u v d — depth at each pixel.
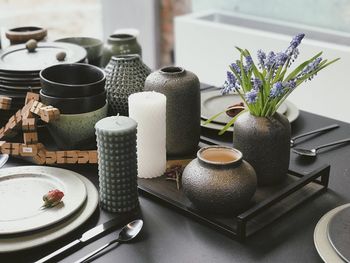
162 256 0.88
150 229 0.96
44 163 1.20
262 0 3.05
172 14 3.57
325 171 1.09
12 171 1.12
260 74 1.02
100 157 0.98
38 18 3.37
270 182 1.09
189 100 1.20
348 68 2.34
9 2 3.23
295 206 1.03
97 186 1.11
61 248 0.89
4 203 1.00
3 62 1.39
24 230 0.89
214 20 3.21
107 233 0.95
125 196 1.00
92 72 1.29
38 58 1.44
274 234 0.94
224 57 2.83
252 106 1.07
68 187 1.04
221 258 0.88
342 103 2.42
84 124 1.22
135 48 1.65
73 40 1.70
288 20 2.97
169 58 3.70
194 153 1.27
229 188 0.94
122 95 1.34
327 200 1.06
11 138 1.30
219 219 0.97
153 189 1.09
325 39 2.77
